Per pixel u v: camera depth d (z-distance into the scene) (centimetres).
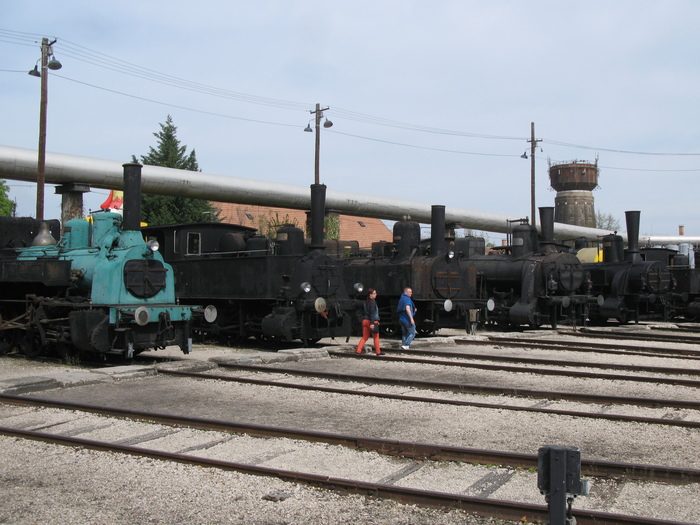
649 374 1327
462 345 1845
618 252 2902
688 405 962
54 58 2247
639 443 761
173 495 574
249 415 898
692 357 1565
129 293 1375
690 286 3000
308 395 1034
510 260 2462
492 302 2205
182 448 727
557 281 2356
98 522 517
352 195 3375
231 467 635
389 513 536
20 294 1631
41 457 687
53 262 1441
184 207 3903
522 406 972
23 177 2319
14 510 540
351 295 2267
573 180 6594
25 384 1050
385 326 2239
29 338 1548
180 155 4303
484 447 742
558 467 403
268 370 1267
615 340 2045
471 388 1077
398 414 907
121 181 2497
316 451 713
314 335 1745
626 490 596
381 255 2327
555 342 1892
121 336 1338
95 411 889
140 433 792
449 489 596
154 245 1387
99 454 693
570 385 1170
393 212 3547
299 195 3080
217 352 1673
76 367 1391
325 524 514
